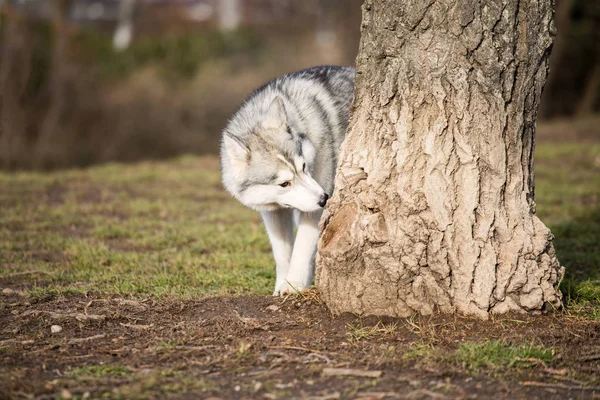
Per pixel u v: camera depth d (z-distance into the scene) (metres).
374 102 8.03
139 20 55.16
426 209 7.65
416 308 7.77
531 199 8.02
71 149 31.56
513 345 6.96
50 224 14.69
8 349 7.30
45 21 35.12
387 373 6.48
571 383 6.29
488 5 7.51
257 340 7.39
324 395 6.02
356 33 39.62
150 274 10.88
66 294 9.64
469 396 5.98
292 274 9.30
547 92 39.50
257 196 9.29
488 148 7.68
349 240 7.88
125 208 16.34
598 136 27.91
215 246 13.02
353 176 8.17
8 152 29.78
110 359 7.04
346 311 8.05
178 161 25.02
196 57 40.47
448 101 7.65
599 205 15.88
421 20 7.66
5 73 30.83
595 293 8.91
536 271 7.74
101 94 35.06
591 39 36.78
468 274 7.61
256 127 9.30
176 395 6.08
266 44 43.44
